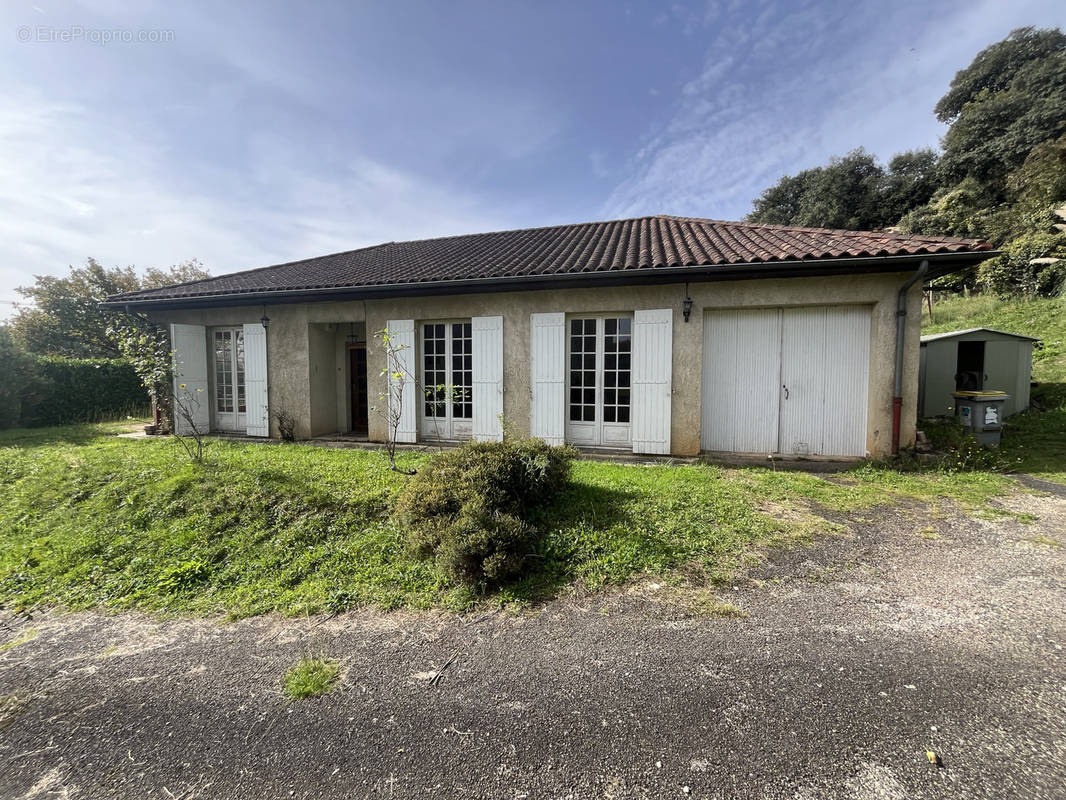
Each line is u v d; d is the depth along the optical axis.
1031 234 15.72
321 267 10.03
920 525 4.06
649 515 4.14
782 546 3.67
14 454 7.07
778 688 2.13
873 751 1.75
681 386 6.70
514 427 7.40
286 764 1.84
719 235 7.68
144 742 2.01
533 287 7.05
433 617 2.96
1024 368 8.08
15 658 2.74
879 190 28.89
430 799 1.65
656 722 1.96
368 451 7.12
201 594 3.46
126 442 8.30
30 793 1.76
